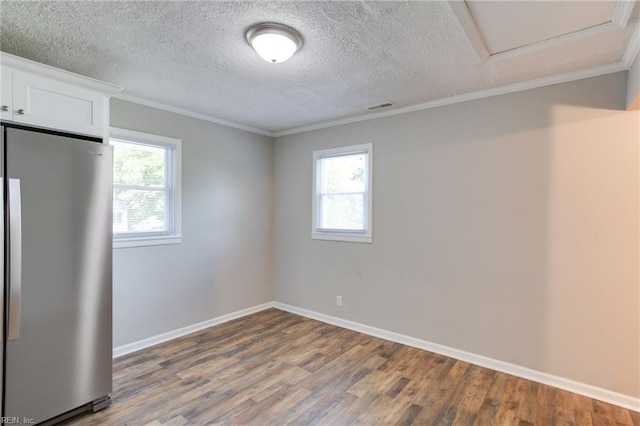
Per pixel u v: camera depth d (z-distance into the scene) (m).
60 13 1.83
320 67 2.53
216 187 4.02
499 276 2.93
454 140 3.18
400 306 3.53
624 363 2.41
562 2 1.75
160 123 3.45
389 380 2.72
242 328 3.91
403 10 1.80
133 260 3.27
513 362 2.85
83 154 2.19
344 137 4.00
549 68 2.51
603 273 2.49
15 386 1.93
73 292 2.15
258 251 4.55
